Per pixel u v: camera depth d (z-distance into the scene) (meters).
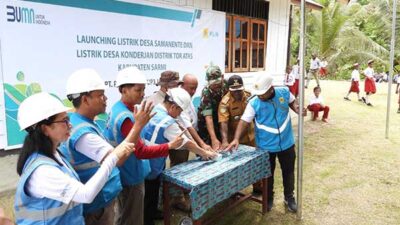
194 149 2.84
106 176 1.66
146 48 5.06
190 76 3.48
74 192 1.54
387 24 20.27
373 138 6.71
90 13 4.32
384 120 8.49
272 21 7.79
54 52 4.04
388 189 4.23
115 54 4.66
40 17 3.88
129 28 4.80
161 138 2.72
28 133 1.57
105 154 1.88
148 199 3.00
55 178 1.51
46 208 1.54
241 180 3.00
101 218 2.07
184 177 2.65
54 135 1.56
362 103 11.07
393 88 15.35
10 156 4.02
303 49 3.19
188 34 5.70
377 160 5.34
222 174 2.74
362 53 18.97
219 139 3.74
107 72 4.60
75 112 1.99
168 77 3.14
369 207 3.74
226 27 6.59
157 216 3.38
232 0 6.59
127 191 2.45
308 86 15.11
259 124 3.40
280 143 3.39
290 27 8.68
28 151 1.55
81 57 4.30
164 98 2.83
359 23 21.45
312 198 3.96
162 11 5.21
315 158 5.44
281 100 3.38
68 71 4.20
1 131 3.86
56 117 1.55
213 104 3.61
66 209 1.59
